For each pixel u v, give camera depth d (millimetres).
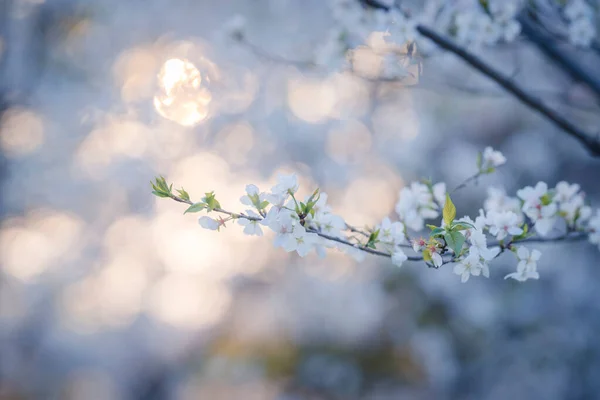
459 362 6543
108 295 7133
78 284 6836
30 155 5539
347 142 6074
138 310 7465
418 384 6957
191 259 6973
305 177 6051
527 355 6098
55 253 6441
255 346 7832
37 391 7641
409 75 2072
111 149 5652
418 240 1230
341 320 7020
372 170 6289
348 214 6191
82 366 7824
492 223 1314
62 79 5488
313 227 1329
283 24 5281
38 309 6965
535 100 2004
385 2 1884
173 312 7555
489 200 1616
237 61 5105
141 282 7133
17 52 5168
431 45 2080
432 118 6289
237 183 5992
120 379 8094
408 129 6230
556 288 6121
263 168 5953
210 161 5855
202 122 5277
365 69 2139
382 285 6852
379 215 6234
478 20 1935
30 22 5238
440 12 2039
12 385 7410
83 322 7355
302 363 7418
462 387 6602
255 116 5492
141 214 6070
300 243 1248
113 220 6133
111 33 5574
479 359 6383
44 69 5398
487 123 6473
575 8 2090
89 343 7543
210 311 7836
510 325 6238
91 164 5688
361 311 6895
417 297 6781
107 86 5504
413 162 6344
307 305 7090
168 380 8117
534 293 6199
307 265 6992
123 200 5980
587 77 2348
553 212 1525
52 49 5410
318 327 7211
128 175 5711
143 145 5590
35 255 6430
